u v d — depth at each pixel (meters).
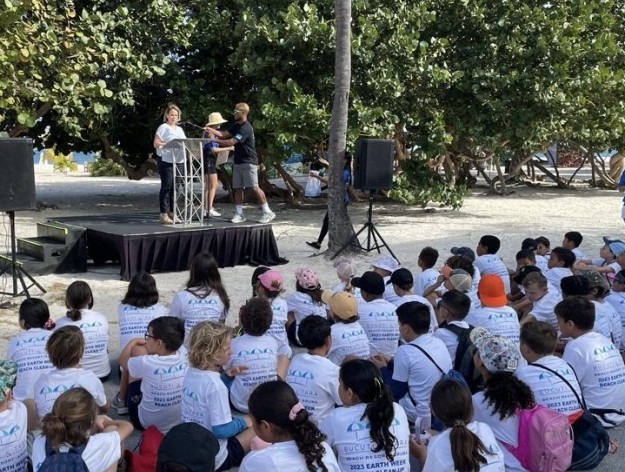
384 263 6.64
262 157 17.11
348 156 11.65
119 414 4.72
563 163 39.28
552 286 6.04
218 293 5.30
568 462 3.48
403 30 13.24
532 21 13.88
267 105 12.74
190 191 9.64
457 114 14.71
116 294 8.11
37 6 10.41
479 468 2.95
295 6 12.96
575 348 4.36
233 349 4.36
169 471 2.59
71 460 2.82
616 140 22.14
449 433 3.04
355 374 3.22
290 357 5.14
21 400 4.01
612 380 4.33
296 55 13.44
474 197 21.45
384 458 3.13
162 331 4.09
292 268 9.77
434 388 3.14
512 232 13.15
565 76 13.47
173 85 14.96
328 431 3.21
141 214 11.21
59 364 3.78
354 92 13.32
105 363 5.00
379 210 17.05
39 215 15.23
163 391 4.07
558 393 3.84
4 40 9.98
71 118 12.73
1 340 6.16
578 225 14.31
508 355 3.57
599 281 5.33
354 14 13.57
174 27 14.02
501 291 5.00
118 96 13.53
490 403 3.55
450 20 14.49
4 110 12.49
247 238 9.85
